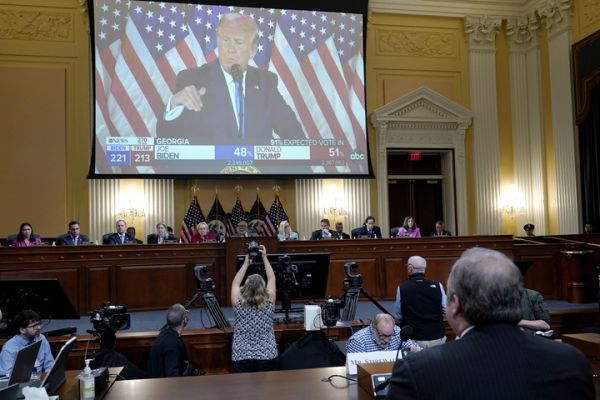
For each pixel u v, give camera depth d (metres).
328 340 5.29
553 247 9.46
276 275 6.12
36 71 11.97
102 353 4.91
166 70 12.20
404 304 5.23
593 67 12.05
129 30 12.10
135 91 12.02
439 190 14.29
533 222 13.80
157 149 12.01
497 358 1.65
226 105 12.40
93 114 11.83
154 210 12.20
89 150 12.07
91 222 11.91
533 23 13.78
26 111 11.88
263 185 12.80
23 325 4.76
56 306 5.72
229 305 8.45
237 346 4.90
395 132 13.46
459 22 14.09
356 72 13.05
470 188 13.77
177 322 4.94
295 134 12.63
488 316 1.72
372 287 9.01
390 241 9.13
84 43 12.22
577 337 3.92
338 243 8.95
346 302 6.43
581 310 7.31
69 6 12.19
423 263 5.36
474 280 1.73
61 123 12.01
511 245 9.39
